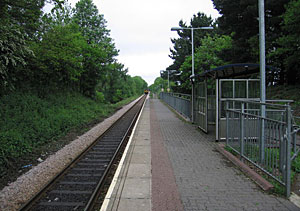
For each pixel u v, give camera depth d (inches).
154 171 239.5
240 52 764.0
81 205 185.0
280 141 212.8
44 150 362.9
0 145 321.1
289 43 599.8
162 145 354.9
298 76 795.4
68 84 925.8
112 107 1153.4
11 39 345.1
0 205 191.9
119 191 191.0
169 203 170.7
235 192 189.0
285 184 179.8
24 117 464.8
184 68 1026.1
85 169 269.0
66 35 693.3
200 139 398.6
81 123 606.5
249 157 250.7
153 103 1615.4
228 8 733.9
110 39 1269.7
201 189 195.0
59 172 245.8
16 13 406.6
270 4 633.6
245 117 266.7
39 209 180.2
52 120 518.6
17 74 584.7
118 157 316.2
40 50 598.5
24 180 244.1
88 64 995.3
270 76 901.8
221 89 384.5
